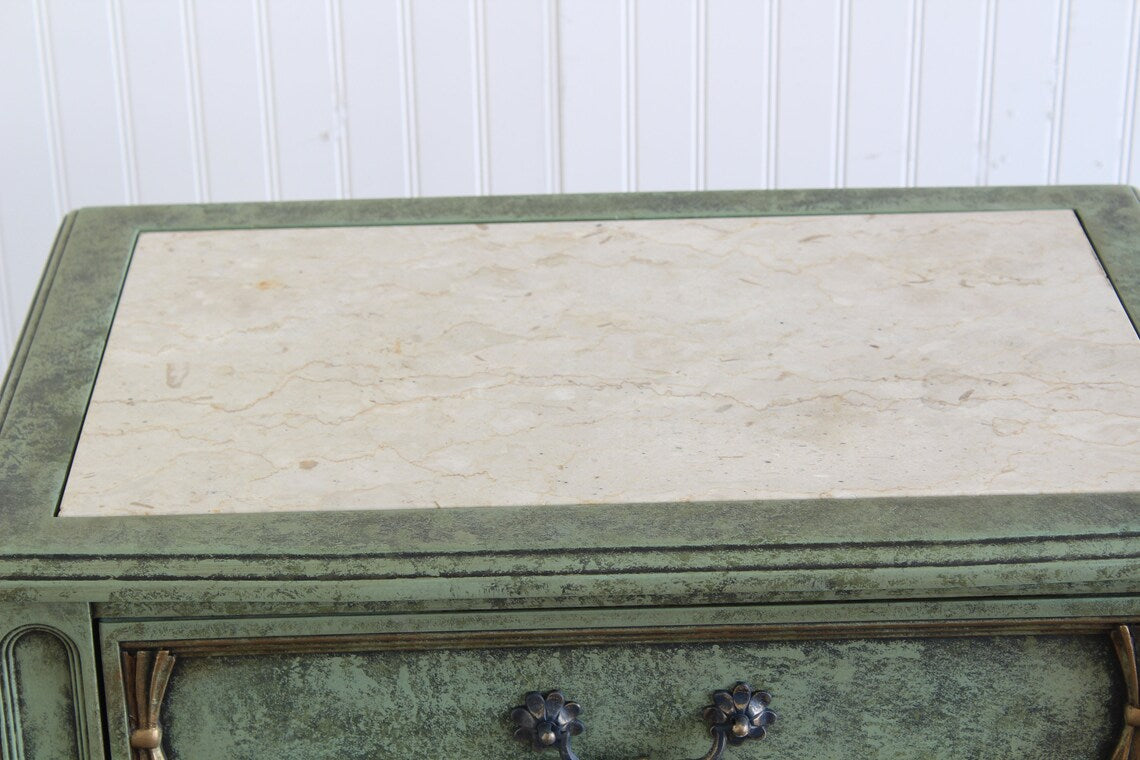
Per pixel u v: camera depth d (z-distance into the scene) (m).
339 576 0.83
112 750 0.87
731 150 1.79
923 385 0.98
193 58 1.72
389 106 1.76
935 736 0.88
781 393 0.98
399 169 1.79
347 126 1.76
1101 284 1.10
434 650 0.86
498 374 1.00
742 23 1.74
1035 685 0.87
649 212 1.20
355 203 1.22
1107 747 0.88
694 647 0.86
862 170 1.80
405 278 1.12
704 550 0.84
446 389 0.99
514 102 1.76
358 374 1.00
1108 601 0.86
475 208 1.21
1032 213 1.19
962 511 0.86
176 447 0.93
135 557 0.84
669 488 0.89
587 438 0.94
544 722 0.85
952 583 0.84
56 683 0.86
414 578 0.83
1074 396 0.97
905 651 0.86
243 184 1.78
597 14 1.73
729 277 1.12
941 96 1.77
